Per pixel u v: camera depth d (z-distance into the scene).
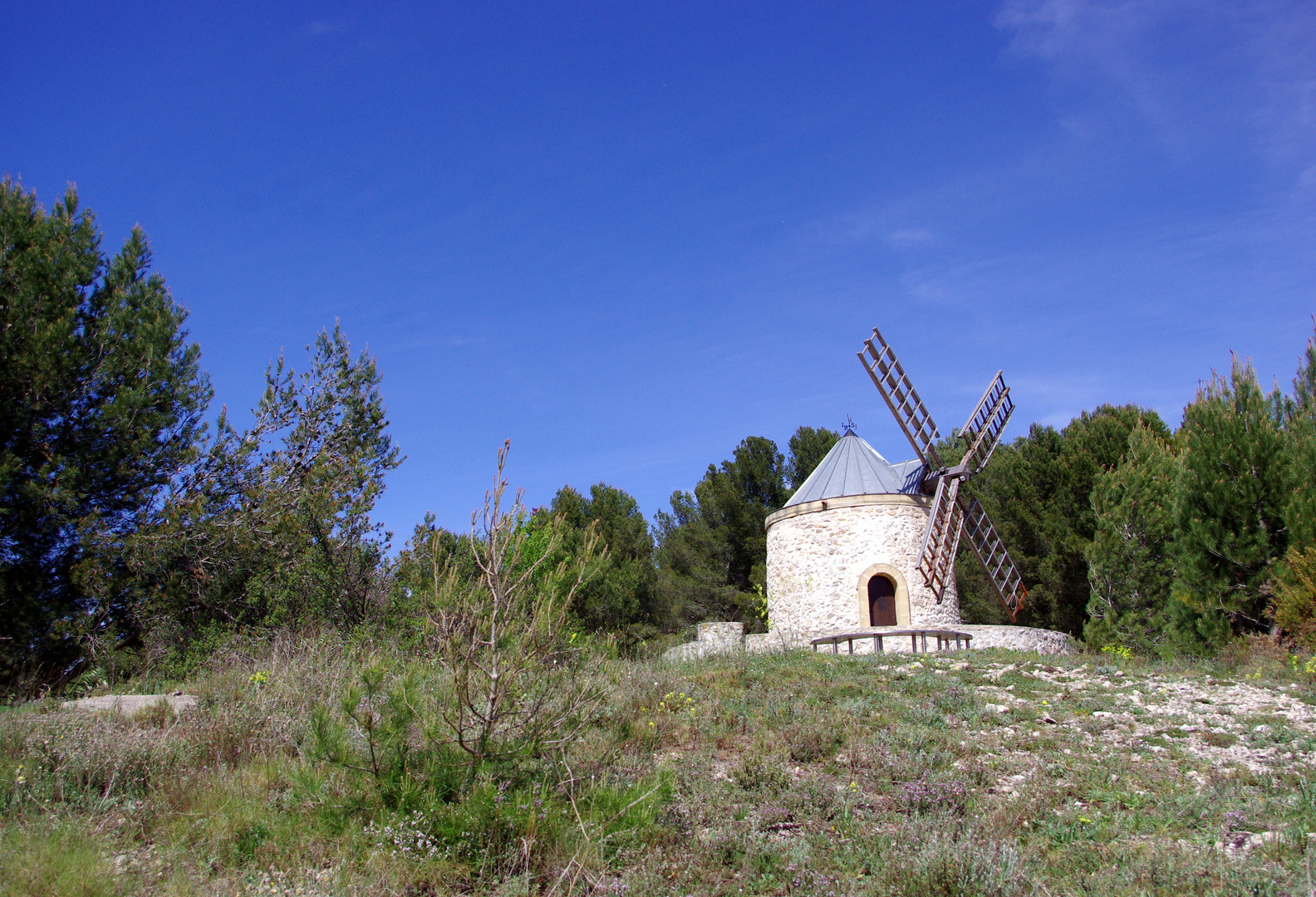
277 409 22.09
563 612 7.65
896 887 6.39
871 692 12.88
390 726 7.03
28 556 17.12
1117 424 28.48
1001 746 10.30
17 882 5.54
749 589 33.72
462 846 6.64
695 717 11.23
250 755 8.80
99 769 8.05
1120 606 21.91
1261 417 18.20
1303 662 15.20
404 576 17.78
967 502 25.16
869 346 23.28
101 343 18.31
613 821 7.14
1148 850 7.06
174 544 17.92
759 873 7.00
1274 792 8.54
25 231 18.00
